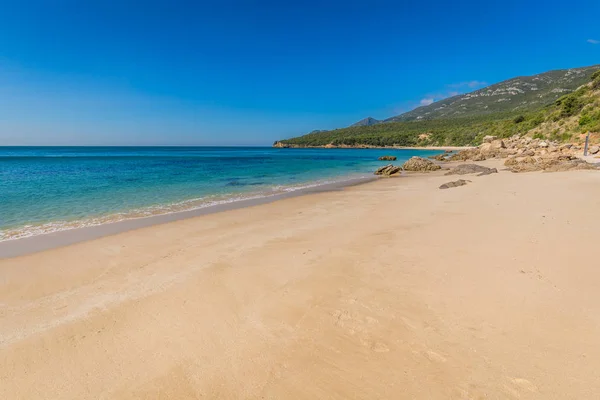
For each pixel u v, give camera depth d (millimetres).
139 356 3715
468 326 3926
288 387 3141
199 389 3172
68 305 5082
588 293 4402
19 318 4730
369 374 3264
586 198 10492
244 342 3871
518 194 12531
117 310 4777
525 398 2830
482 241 6891
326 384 3158
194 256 7133
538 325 3816
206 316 4504
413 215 10234
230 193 17828
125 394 3156
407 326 4023
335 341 3811
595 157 28359
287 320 4309
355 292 4980
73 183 21594
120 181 23203
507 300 4406
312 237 8250
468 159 46406
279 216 11500
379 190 18094
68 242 8477
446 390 2988
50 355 3795
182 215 11898
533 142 45719
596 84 48656
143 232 9438
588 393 2814
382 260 6242
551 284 4730
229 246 7797
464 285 4953
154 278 5980
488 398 2861
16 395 3207
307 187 20500
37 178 24938
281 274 5832
